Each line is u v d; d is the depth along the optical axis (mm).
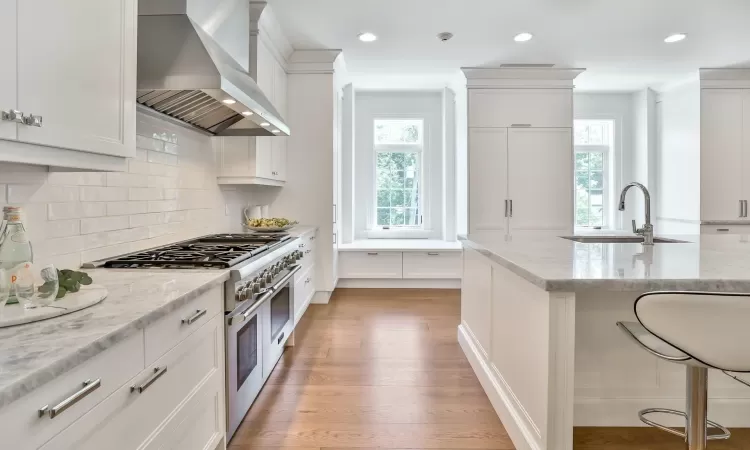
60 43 1116
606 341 1985
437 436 2004
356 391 2469
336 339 3381
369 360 2945
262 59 3424
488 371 2443
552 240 2797
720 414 2020
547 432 1557
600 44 4059
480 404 2322
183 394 1382
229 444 1928
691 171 4914
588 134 5891
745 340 1249
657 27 3670
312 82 4355
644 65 4660
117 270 1730
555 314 1544
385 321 3867
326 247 4422
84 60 1211
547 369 1553
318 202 4398
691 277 1484
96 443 938
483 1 3195
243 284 1879
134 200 2178
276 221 3635
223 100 2088
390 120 5906
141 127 2238
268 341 2434
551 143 4941
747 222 4785
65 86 1137
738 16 3445
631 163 5840
